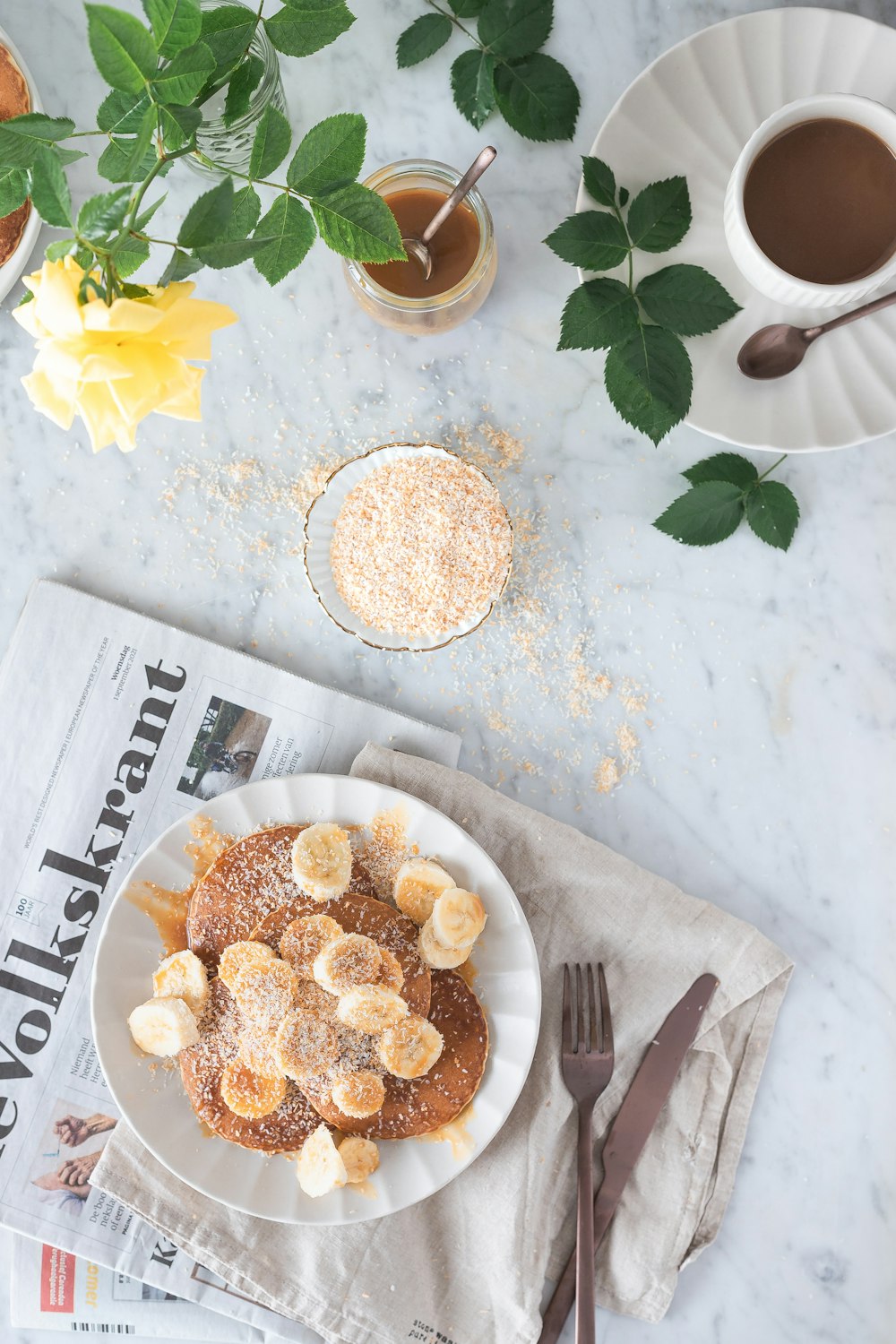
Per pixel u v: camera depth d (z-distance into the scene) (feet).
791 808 3.03
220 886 2.85
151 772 3.00
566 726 3.03
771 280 2.72
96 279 2.16
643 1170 2.93
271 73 2.73
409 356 3.02
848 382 2.82
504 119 2.93
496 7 2.87
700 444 3.02
